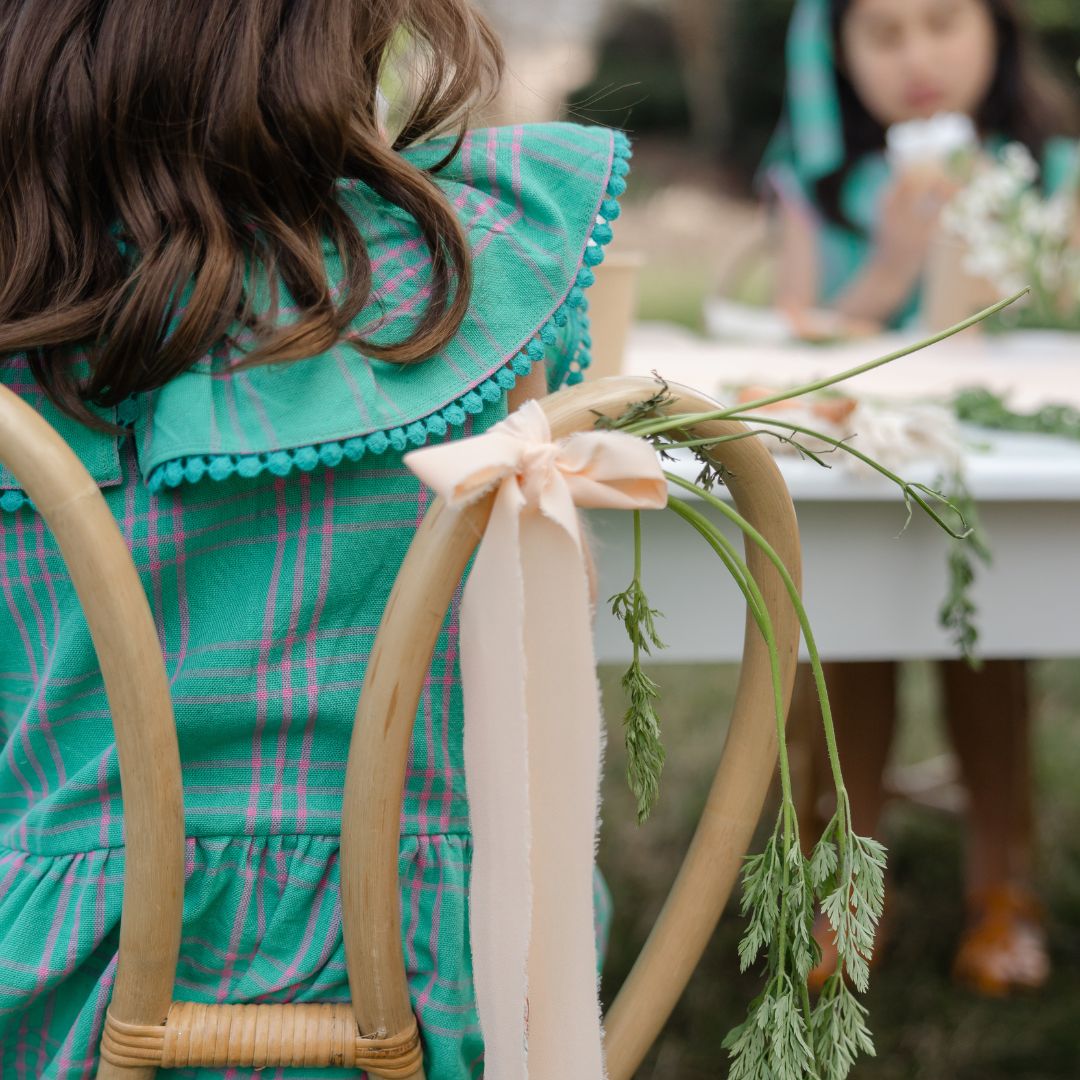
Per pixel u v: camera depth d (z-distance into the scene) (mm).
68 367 696
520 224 754
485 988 619
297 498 707
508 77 955
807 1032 641
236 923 714
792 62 2707
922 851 2117
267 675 706
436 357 705
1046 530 1084
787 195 2746
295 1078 688
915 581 1072
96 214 701
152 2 689
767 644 650
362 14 732
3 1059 760
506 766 586
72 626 710
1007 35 2631
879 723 1691
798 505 1059
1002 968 1753
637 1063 720
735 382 1405
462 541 597
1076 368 1679
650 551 1055
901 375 1600
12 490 706
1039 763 2430
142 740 596
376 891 628
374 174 719
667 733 2574
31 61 697
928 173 2627
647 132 8820
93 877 711
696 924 720
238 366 653
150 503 704
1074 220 1969
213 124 683
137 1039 637
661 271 6809
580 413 620
